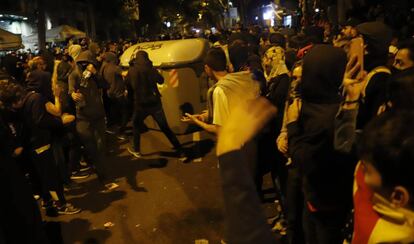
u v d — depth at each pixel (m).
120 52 14.80
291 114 2.72
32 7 27.75
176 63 8.09
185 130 8.44
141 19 44.16
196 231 4.62
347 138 2.26
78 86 5.82
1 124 2.87
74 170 6.94
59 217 5.27
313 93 2.47
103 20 39.38
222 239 4.40
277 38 6.00
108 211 5.35
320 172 2.47
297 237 3.62
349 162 2.39
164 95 8.31
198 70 8.34
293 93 2.83
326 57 2.42
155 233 4.68
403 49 2.73
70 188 6.25
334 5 12.30
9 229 2.74
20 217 2.80
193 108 8.37
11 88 4.52
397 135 1.19
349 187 2.46
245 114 1.23
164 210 5.23
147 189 5.94
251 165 3.73
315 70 2.44
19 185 2.86
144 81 6.82
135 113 7.04
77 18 36.28
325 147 2.43
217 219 4.85
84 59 5.94
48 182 5.05
